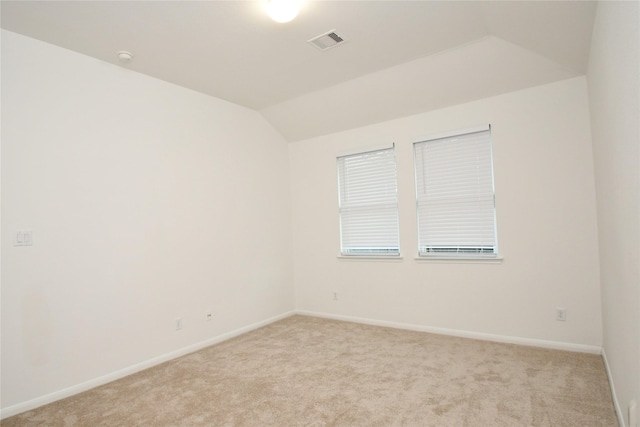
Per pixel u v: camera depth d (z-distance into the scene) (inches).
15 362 98.3
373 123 170.2
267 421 87.4
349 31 110.0
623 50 56.8
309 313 194.2
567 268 125.0
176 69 131.4
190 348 141.6
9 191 99.6
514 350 127.4
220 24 103.1
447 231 151.1
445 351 129.8
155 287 132.5
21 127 102.7
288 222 198.5
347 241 181.6
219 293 156.2
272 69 134.6
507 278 136.3
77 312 111.3
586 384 99.2
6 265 98.2
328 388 103.8
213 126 159.5
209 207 155.0
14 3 89.7
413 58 129.8
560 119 126.0
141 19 99.0
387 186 168.1
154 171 135.3
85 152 116.3
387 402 94.1
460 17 104.6
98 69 121.2
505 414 86.0
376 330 160.7
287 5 91.3
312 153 193.0
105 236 119.6
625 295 69.2
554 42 105.7
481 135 142.9
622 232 68.8
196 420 89.5
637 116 49.1
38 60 107.2
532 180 131.3
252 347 144.3
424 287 155.8
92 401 102.6
